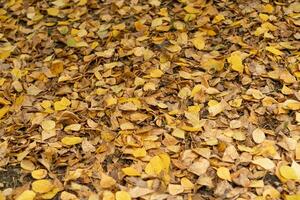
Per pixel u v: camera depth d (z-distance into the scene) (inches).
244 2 140.3
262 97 111.2
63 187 97.0
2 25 144.5
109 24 139.4
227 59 121.7
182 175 96.6
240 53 122.6
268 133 103.5
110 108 112.2
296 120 105.3
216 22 134.4
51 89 120.6
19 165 103.4
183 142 103.4
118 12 143.6
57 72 125.1
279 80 115.8
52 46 135.2
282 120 106.6
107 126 109.1
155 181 95.2
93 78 122.3
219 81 116.9
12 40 139.1
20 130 110.5
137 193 93.0
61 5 149.9
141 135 105.3
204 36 131.0
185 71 120.5
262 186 93.3
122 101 113.3
